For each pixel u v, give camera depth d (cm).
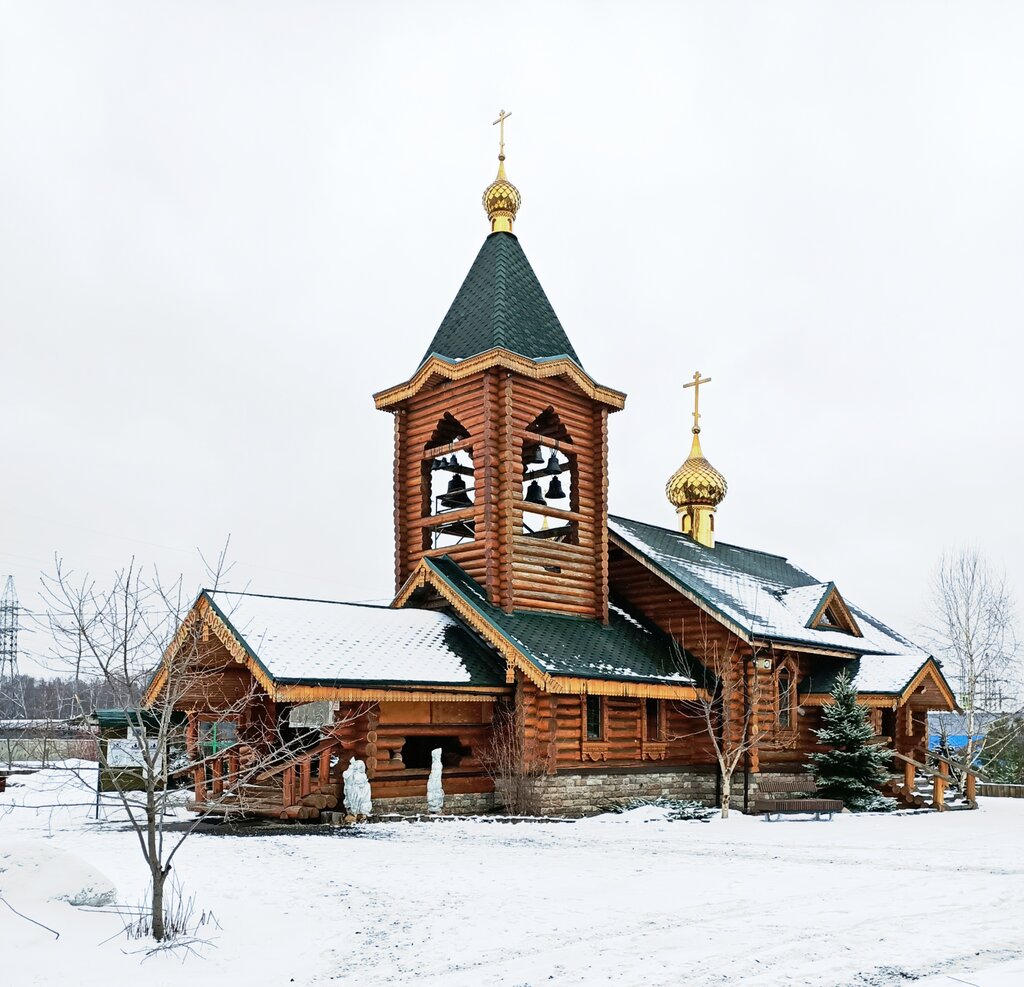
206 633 2553
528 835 2280
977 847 2095
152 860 1192
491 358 2998
